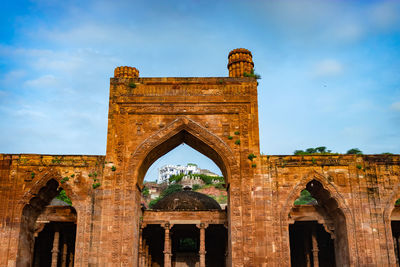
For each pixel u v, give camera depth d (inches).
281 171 1010.1
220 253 1496.1
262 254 941.2
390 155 1024.9
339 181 1005.8
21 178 1012.5
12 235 971.9
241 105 1059.9
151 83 1078.4
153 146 1026.7
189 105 1060.5
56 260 1147.3
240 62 1116.5
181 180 3592.5
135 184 1000.2
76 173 1010.7
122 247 949.8
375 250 954.7
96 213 972.6
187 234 1478.8
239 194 989.2
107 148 1018.7
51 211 1109.1
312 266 1316.4
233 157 1016.9
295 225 1288.1
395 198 995.9
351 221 976.9
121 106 1059.3
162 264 1476.4
